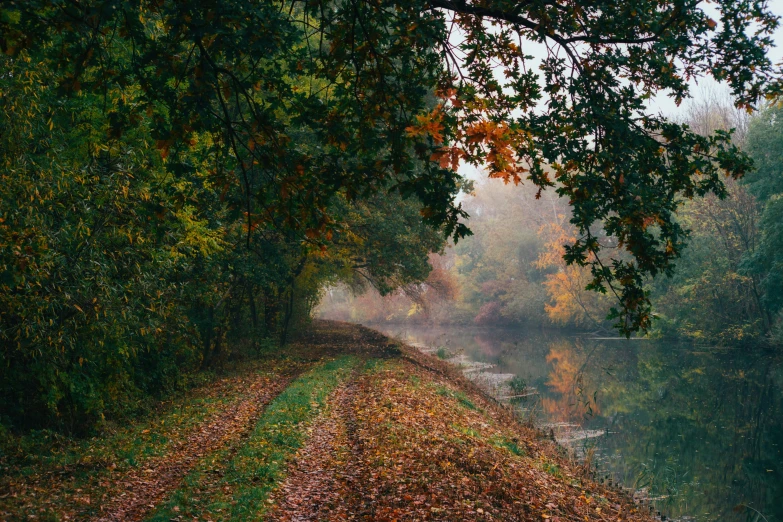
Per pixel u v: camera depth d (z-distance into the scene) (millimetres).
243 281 24047
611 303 53781
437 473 9211
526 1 5164
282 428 12133
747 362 34031
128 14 4426
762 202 33219
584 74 5668
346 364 23500
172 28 4297
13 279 7867
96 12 3861
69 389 11367
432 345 47719
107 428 12445
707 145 5809
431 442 11156
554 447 14867
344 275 31797
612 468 14266
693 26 5680
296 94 5402
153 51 4559
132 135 9867
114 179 9672
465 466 9812
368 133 5285
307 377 19500
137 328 12047
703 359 35875
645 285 43625
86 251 9727
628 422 19484
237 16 4145
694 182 5863
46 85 9023
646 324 5359
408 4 4914
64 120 10531
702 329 41031
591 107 5305
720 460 15281
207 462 10078
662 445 16688
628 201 5211
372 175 5262
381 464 9750
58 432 11523
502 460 10828
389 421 12602
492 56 5707
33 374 10695
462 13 5371
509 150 4047
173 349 17578
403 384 17969
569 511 8867
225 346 23297
